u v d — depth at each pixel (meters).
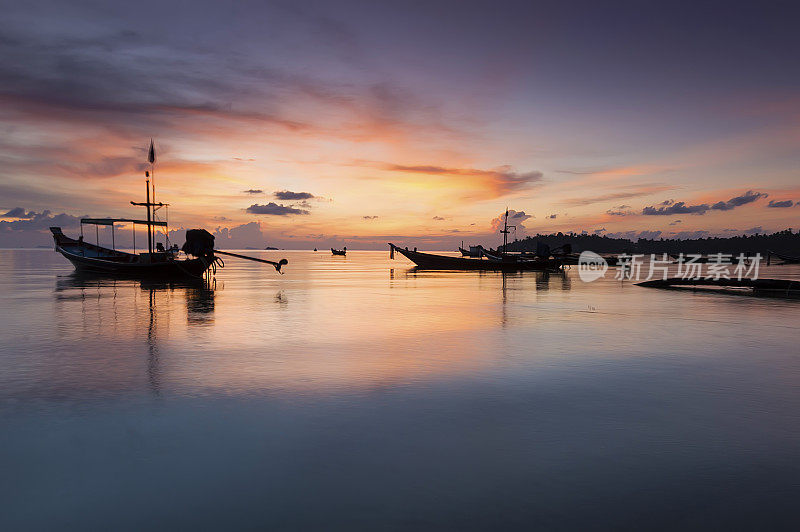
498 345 13.47
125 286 35.75
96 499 4.98
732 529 4.49
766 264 120.31
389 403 8.20
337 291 32.72
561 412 7.79
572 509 4.82
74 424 7.16
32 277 45.84
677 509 4.83
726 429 7.06
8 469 5.67
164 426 7.07
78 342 13.67
